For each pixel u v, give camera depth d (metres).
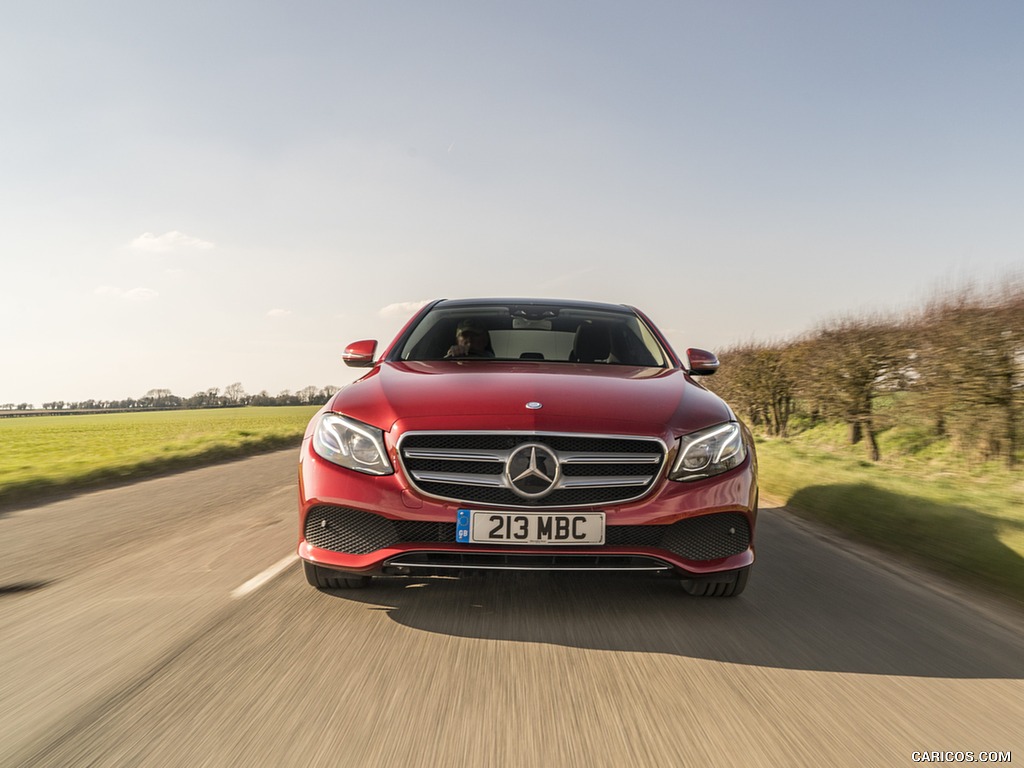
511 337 4.31
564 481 2.85
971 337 8.15
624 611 3.06
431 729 1.99
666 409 3.08
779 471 7.37
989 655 2.66
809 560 4.16
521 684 2.30
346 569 2.96
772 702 2.21
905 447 10.40
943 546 4.16
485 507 2.83
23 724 2.03
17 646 2.69
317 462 3.04
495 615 2.99
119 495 7.13
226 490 7.40
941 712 2.16
